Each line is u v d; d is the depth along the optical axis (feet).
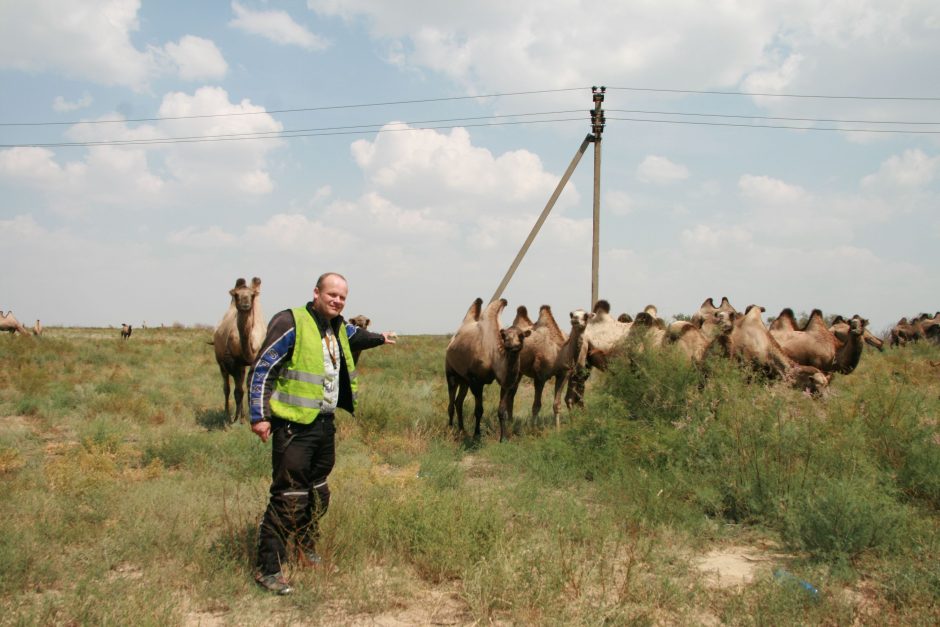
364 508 17.84
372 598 13.62
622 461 24.03
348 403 15.80
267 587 13.98
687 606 13.43
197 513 18.26
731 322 32.45
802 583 14.33
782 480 20.24
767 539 18.38
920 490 20.38
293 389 14.64
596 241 62.13
